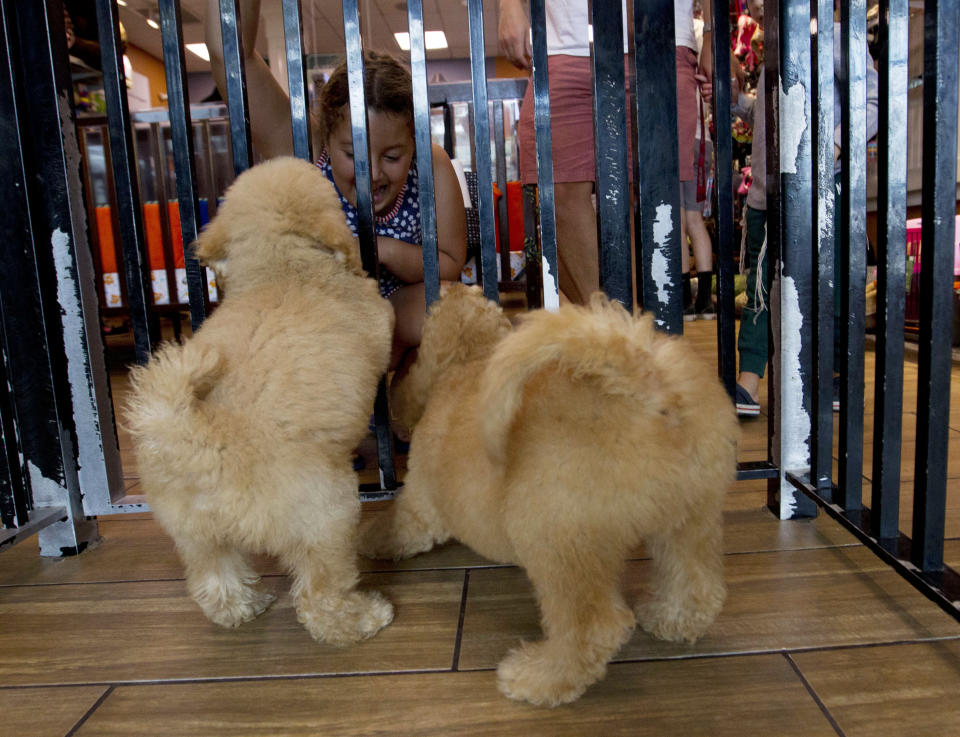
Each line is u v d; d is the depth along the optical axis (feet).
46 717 3.05
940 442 3.25
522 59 7.92
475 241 11.52
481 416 2.87
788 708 2.90
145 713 3.05
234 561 3.79
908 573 3.37
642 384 2.75
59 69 4.34
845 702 2.92
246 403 3.17
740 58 9.57
